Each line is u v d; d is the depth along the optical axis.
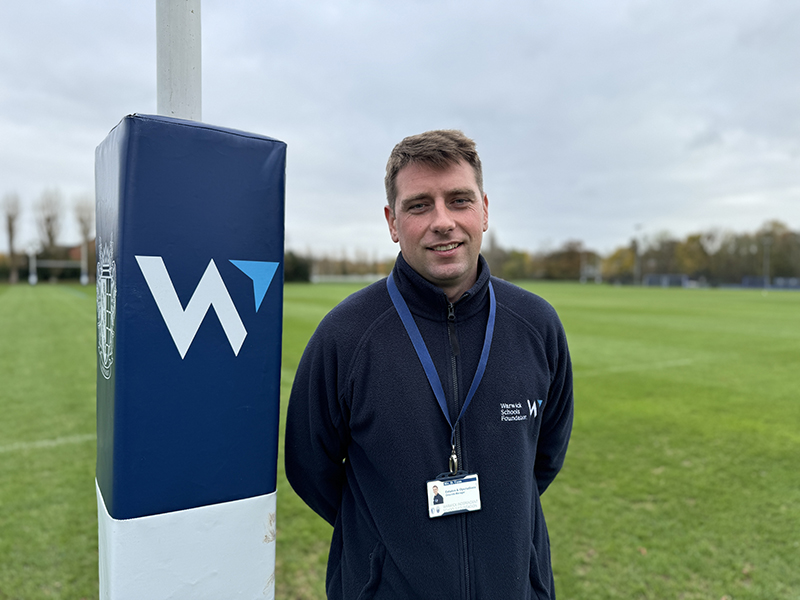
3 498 3.55
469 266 1.38
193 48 1.24
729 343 11.59
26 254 49.91
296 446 1.53
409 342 1.36
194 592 1.22
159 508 1.16
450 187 1.32
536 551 1.45
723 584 2.70
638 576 2.76
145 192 1.08
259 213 1.23
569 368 1.61
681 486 3.87
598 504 3.57
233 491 1.25
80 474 3.97
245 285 1.23
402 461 1.29
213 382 1.20
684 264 66.94
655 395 6.71
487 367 1.37
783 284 57.47
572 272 71.69
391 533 1.30
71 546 2.96
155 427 1.14
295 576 2.74
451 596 1.26
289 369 8.46
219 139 1.16
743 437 5.01
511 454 1.34
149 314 1.11
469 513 1.30
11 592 2.54
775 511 3.49
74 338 11.17
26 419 5.40
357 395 1.33
